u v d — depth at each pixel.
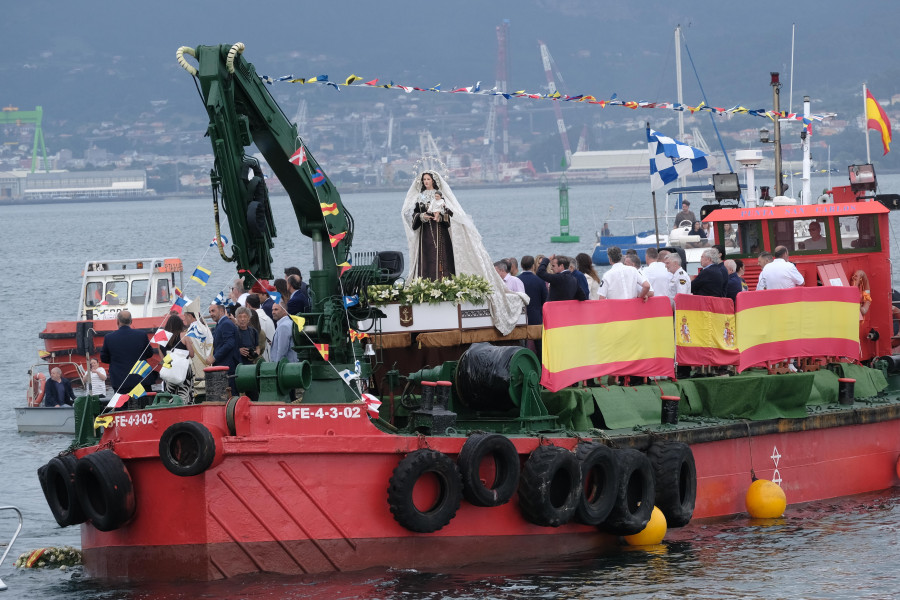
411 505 45.25
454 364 51.50
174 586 44.09
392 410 51.66
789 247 70.50
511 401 50.50
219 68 47.59
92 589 45.84
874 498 63.53
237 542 43.62
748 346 61.28
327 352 48.59
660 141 75.44
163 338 49.62
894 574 48.34
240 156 48.84
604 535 52.22
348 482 45.16
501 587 45.66
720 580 47.28
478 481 46.62
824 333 64.88
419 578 46.09
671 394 56.81
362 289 51.44
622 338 55.31
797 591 45.94
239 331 50.53
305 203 52.06
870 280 70.94
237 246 48.94
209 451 42.56
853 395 65.44
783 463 60.62
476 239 56.06
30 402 95.62
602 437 51.31
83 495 45.19
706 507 56.72
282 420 44.09
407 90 54.38
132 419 44.66
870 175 73.62
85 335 98.88
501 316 55.94
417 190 56.97
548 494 47.94
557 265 54.94
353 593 44.06
